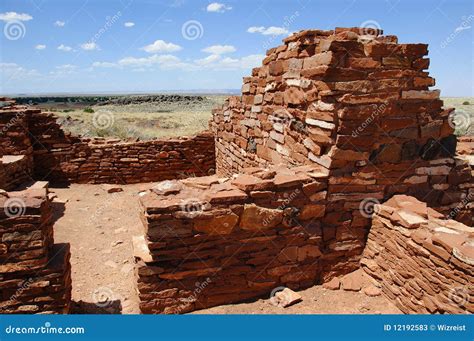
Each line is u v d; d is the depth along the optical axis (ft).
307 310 18.34
